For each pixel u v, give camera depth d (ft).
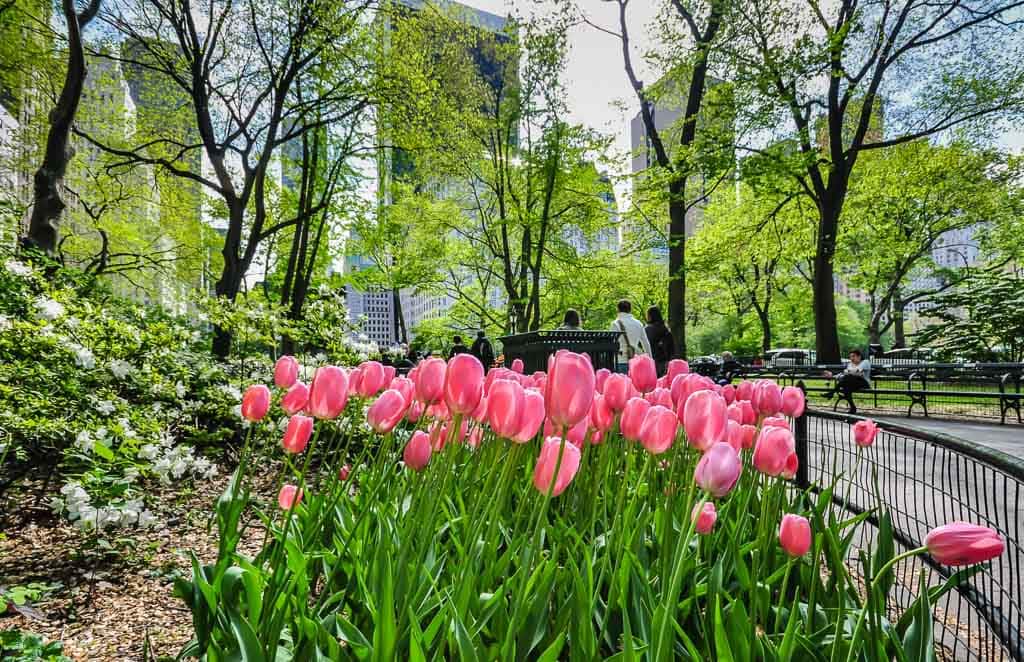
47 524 12.71
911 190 81.71
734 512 7.98
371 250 84.23
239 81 51.78
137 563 10.84
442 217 82.84
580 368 3.84
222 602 4.75
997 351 57.16
